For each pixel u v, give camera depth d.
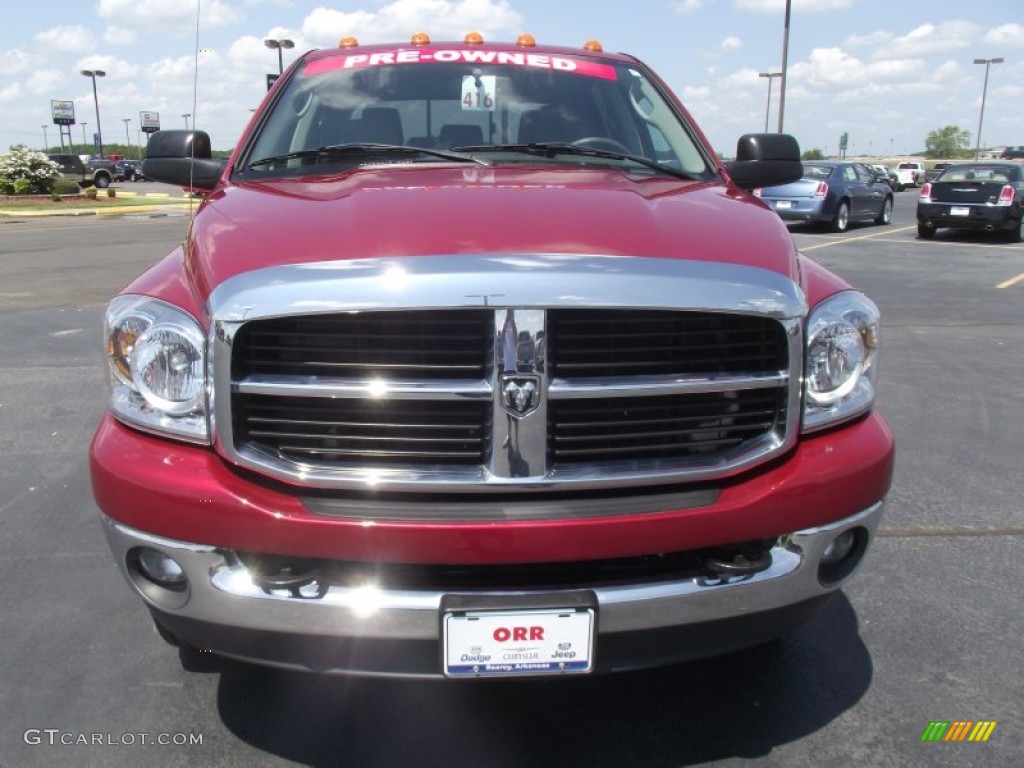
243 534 2.04
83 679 2.77
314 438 2.07
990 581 3.45
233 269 2.12
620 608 2.06
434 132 3.41
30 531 3.83
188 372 2.13
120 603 3.23
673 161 3.42
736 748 2.47
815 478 2.19
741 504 2.12
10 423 5.27
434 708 2.65
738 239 2.32
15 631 3.04
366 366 2.03
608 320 2.06
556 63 3.77
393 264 2.02
